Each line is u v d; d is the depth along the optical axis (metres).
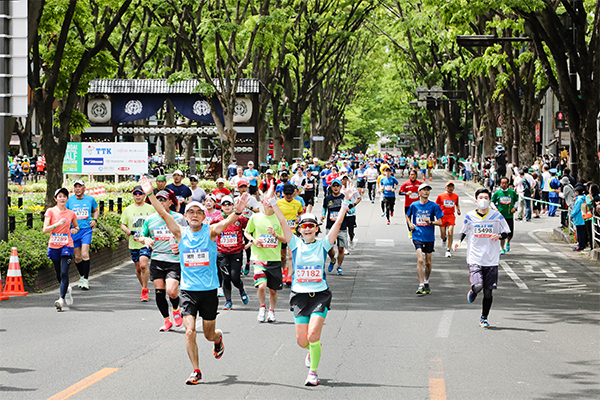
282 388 12.09
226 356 14.44
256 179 44.47
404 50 80.94
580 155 35.88
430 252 22.39
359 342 15.72
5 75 24.62
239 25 48.69
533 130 54.78
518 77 52.81
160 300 16.86
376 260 30.11
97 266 27.47
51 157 37.47
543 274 26.56
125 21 59.19
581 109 35.62
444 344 15.55
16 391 11.85
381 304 20.59
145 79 69.00
